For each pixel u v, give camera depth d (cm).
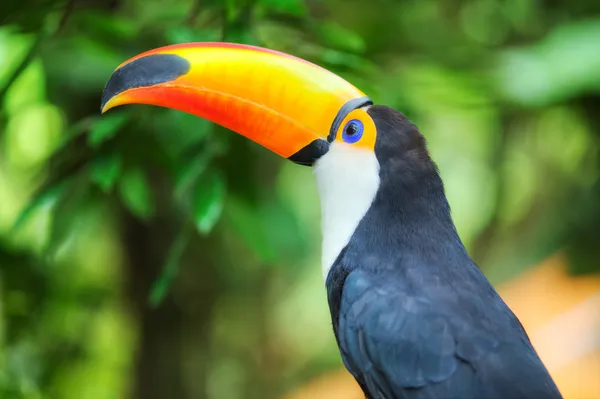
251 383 1633
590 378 1348
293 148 699
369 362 622
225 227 1218
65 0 822
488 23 1491
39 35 810
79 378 1394
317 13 1202
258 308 1600
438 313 607
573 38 1307
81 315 1353
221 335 1581
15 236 1153
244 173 860
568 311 1495
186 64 698
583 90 1269
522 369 583
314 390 1619
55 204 818
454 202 1909
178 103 700
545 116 1523
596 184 1570
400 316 613
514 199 1756
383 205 666
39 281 1189
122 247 1335
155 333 1341
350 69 825
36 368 1235
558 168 1688
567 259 1589
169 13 869
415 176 665
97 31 862
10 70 925
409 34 1395
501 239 1731
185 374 1351
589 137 1565
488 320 609
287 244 969
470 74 1330
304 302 1902
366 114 679
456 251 657
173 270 805
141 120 801
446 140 1816
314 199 1761
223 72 696
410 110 977
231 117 704
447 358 589
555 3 1454
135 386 1359
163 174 1146
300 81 695
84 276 1459
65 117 1135
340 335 649
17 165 1341
